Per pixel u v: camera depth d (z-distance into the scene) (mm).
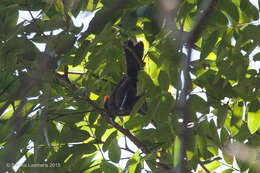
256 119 8523
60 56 7250
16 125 6195
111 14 7207
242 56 8008
